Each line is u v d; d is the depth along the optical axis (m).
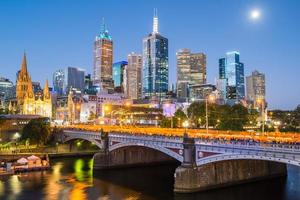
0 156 141.88
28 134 176.75
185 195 87.44
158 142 103.75
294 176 111.38
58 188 99.12
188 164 89.75
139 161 137.88
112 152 132.25
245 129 190.25
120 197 88.25
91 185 102.94
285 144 71.94
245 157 78.62
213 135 103.00
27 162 127.88
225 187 94.50
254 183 100.56
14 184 104.38
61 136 179.38
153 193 91.94
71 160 156.00
